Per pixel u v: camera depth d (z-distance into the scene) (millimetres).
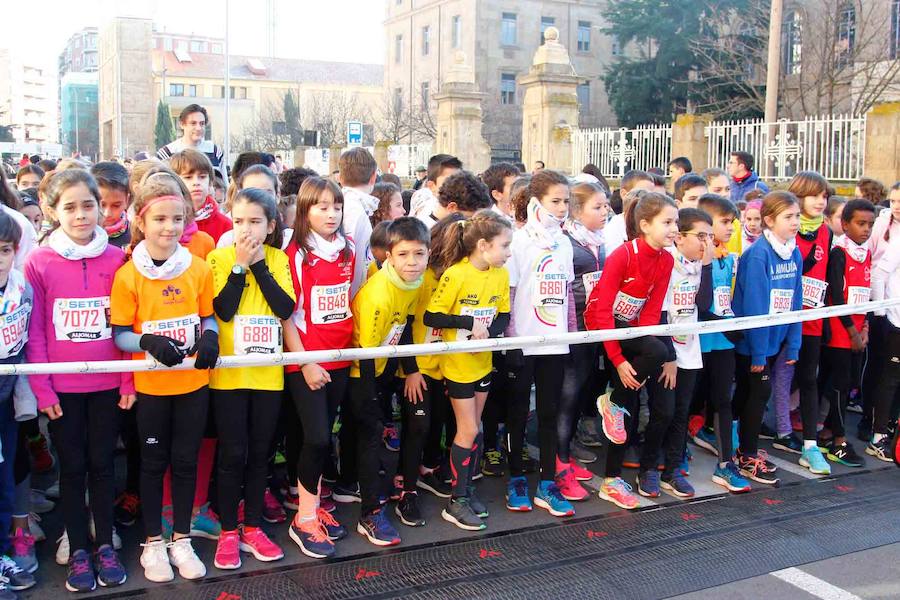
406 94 51000
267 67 75125
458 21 45906
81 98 96562
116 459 5531
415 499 4613
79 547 3803
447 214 5176
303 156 28375
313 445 4094
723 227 5137
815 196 5664
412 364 4480
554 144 16547
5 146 52000
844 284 5789
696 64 26516
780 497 5074
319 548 4109
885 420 5887
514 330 4766
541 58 16750
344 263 4207
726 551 4254
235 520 4023
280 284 4012
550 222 4672
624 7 27797
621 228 5930
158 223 3645
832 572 4043
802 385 5652
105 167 4590
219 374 3943
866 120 11461
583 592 3787
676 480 5086
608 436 4797
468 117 18906
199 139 6641
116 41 70250
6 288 3537
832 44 18969
